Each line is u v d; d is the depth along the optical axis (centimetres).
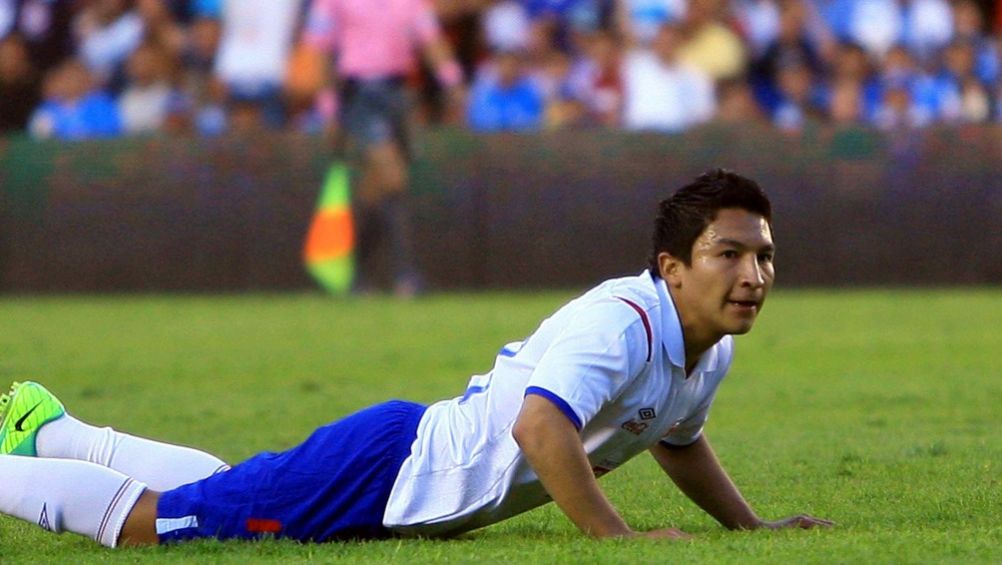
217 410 2544
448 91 5812
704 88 5866
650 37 5850
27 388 1497
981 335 3822
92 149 5450
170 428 2328
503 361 1342
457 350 3522
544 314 4456
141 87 6059
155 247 5462
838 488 1705
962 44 6062
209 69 6081
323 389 2839
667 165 5319
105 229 5466
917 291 5288
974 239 5325
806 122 5444
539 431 1262
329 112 5234
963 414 2445
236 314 4638
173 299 5294
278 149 5394
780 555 1214
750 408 2559
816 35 5978
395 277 5334
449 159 5369
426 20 4912
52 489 1346
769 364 3256
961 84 6016
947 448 2014
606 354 1274
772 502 1622
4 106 6169
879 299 4981
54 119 6038
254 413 2505
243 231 5431
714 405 2605
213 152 5422
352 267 5388
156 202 5450
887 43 5997
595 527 1274
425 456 1339
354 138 4981
